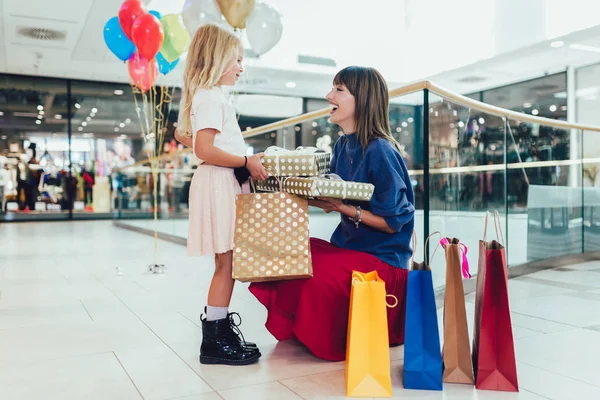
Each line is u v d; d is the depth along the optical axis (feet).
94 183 38.70
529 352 6.16
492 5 27.61
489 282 5.08
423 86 7.85
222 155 5.66
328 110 10.75
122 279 11.93
